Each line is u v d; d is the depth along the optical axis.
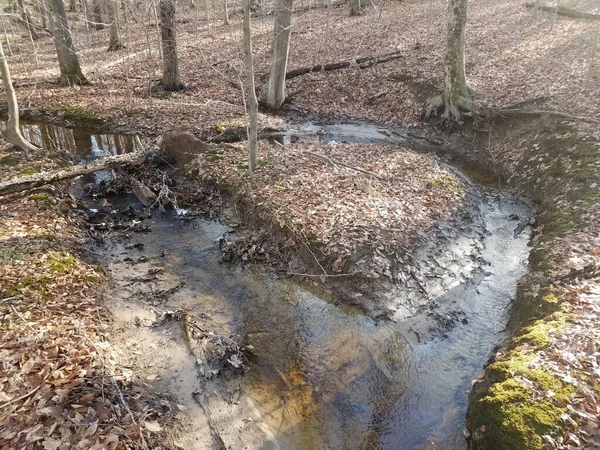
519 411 4.97
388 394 6.07
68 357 5.86
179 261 9.02
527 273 8.13
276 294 8.08
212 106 17.62
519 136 13.11
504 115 13.83
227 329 7.26
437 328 7.24
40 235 8.74
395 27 24.89
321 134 15.85
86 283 7.73
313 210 9.45
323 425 5.63
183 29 31.34
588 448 4.52
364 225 8.95
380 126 16.48
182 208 10.99
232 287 8.28
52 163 12.34
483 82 16.03
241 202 10.47
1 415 4.92
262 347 6.91
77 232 9.55
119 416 5.21
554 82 14.45
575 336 5.83
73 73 20.36
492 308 7.64
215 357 6.62
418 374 6.39
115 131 16.06
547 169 11.12
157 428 5.25
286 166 11.62
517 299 7.59
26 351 5.82
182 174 12.34
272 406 5.88
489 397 5.29
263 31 27.91
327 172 11.30
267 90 18.30
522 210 10.69
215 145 13.00
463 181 11.73
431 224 9.34
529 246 9.20
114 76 22.00
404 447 5.36
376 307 7.59
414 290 7.89
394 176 11.34
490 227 9.95
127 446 4.82
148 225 10.32
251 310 7.70
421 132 15.52
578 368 5.36
